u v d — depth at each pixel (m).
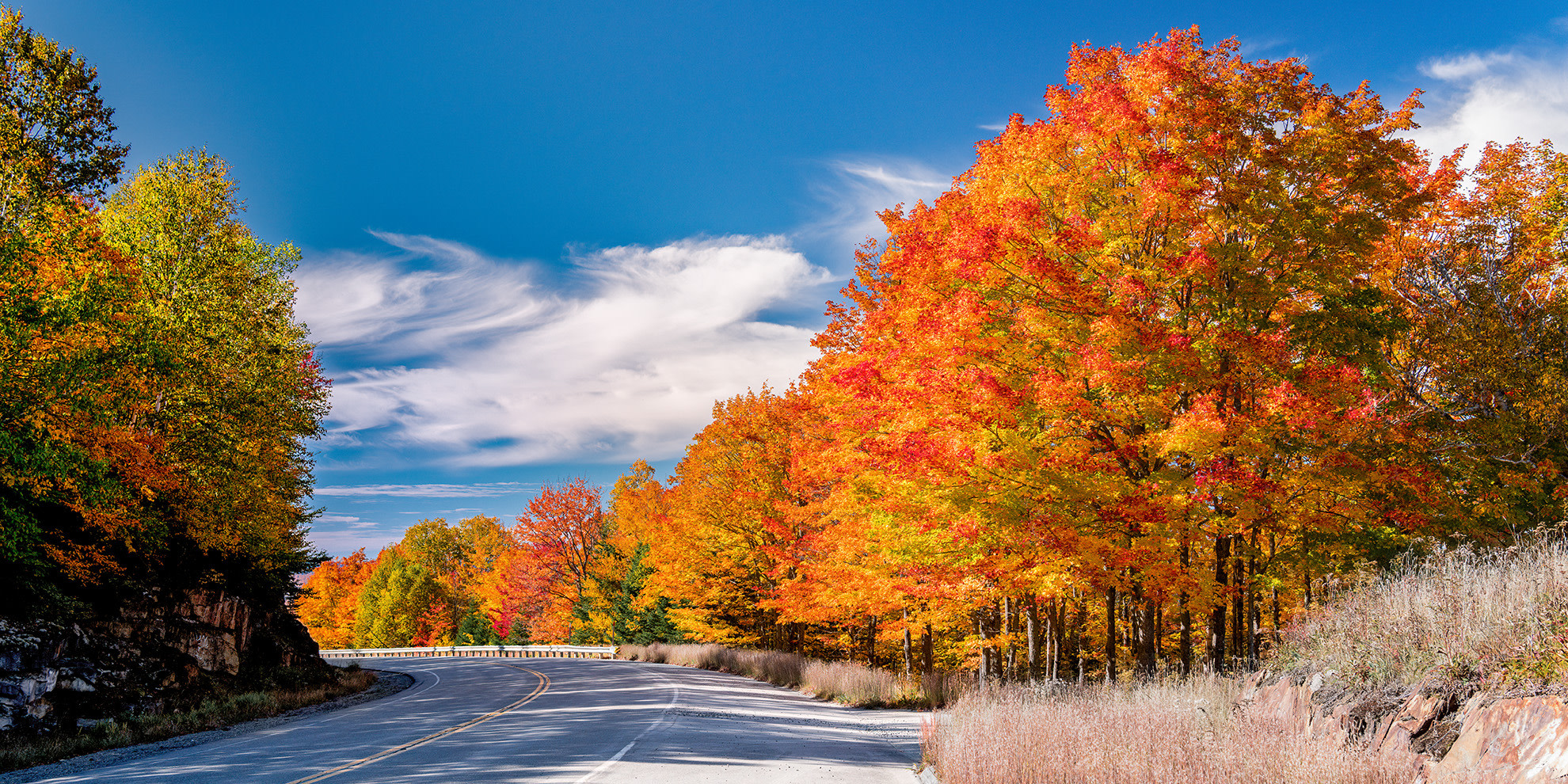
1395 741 7.50
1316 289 14.99
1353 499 14.94
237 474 23.06
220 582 24.84
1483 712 6.77
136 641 20.14
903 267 17.64
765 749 11.91
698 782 8.92
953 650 31.41
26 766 12.86
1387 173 14.94
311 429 28.89
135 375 18.22
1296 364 15.19
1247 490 13.52
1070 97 15.49
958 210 17.55
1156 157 14.01
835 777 9.60
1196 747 7.53
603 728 14.27
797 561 29.05
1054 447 14.72
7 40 18.88
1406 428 15.98
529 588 72.00
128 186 23.25
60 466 15.70
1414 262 20.34
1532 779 5.77
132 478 18.66
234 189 23.55
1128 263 14.82
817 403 25.02
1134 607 16.53
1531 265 19.86
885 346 18.50
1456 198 20.38
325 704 24.03
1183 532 13.69
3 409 14.98
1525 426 17.48
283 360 25.23
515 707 19.19
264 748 12.95
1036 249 14.98
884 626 22.14
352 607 98.50
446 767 9.98
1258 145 14.68
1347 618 10.27
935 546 16.25
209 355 21.94
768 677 29.91
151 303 20.83
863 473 19.22
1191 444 13.02
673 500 47.91
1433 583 9.65
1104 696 11.48
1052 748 8.21
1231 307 15.02
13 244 15.27
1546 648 6.82
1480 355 18.17
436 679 34.06
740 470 33.81
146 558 21.81
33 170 18.27
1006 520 14.34
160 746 14.64
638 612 55.12
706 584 41.09
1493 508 17.00
